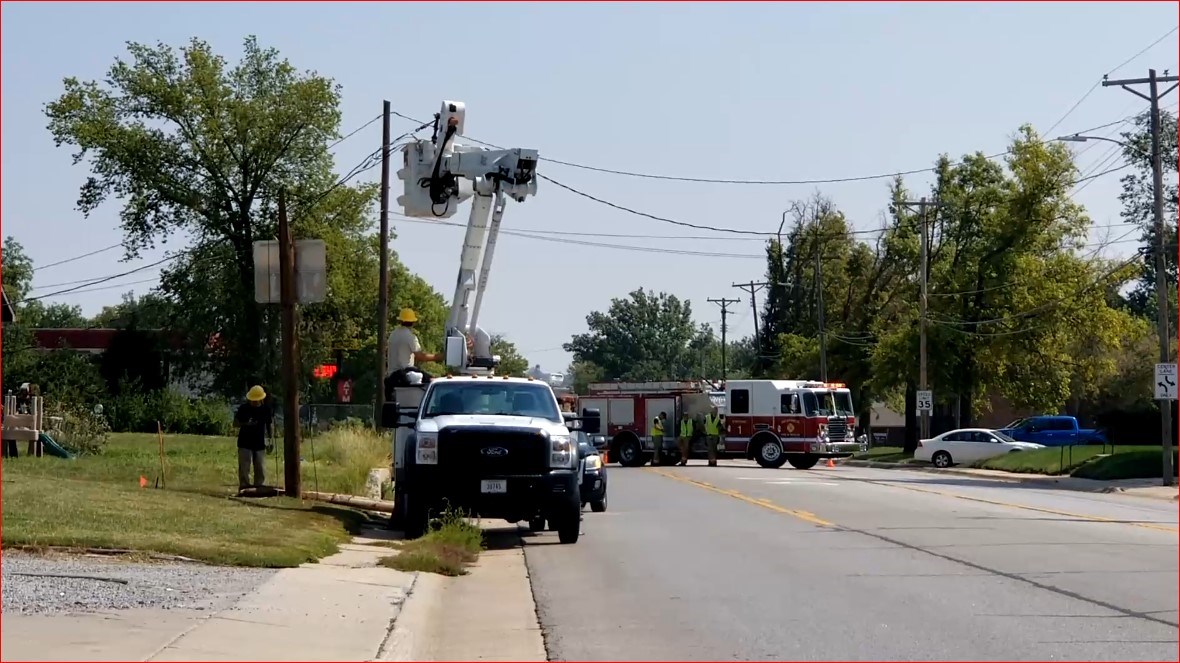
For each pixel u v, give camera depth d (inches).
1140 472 1460.4
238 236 2288.4
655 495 1031.0
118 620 366.6
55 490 659.4
